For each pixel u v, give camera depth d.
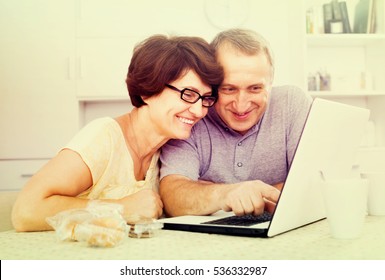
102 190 1.05
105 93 2.54
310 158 0.69
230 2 2.54
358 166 2.40
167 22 2.53
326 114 0.69
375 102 2.76
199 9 2.54
